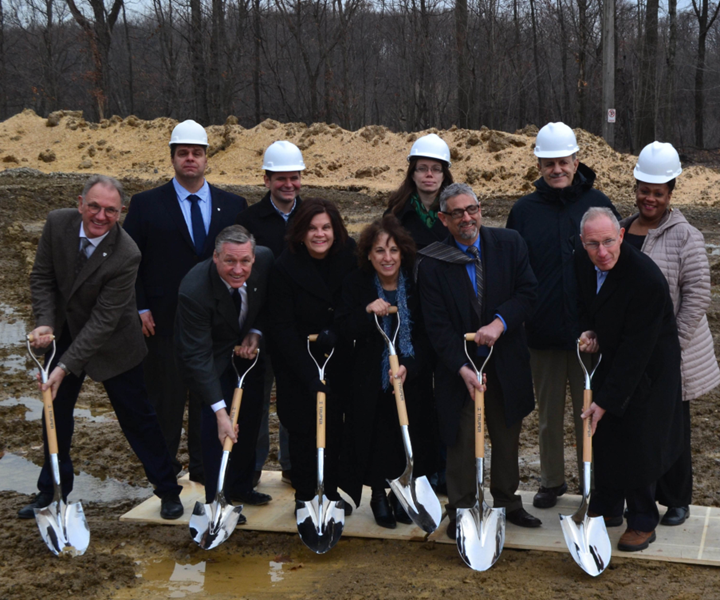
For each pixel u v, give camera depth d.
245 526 4.55
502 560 4.12
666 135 29.98
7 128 23.77
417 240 4.80
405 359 4.30
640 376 3.94
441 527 4.51
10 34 46.06
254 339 4.50
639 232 4.48
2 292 10.91
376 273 4.34
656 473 4.02
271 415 6.75
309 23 33.75
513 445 4.34
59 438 4.56
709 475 5.31
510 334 4.24
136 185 18.38
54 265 4.41
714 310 9.61
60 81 44.72
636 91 30.23
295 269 4.39
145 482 5.48
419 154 4.77
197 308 4.33
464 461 4.29
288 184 5.02
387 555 4.25
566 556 4.15
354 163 20.31
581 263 4.20
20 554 4.25
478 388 4.04
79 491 5.32
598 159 18.33
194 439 5.13
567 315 4.51
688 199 16.94
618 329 4.01
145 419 4.64
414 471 4.41
